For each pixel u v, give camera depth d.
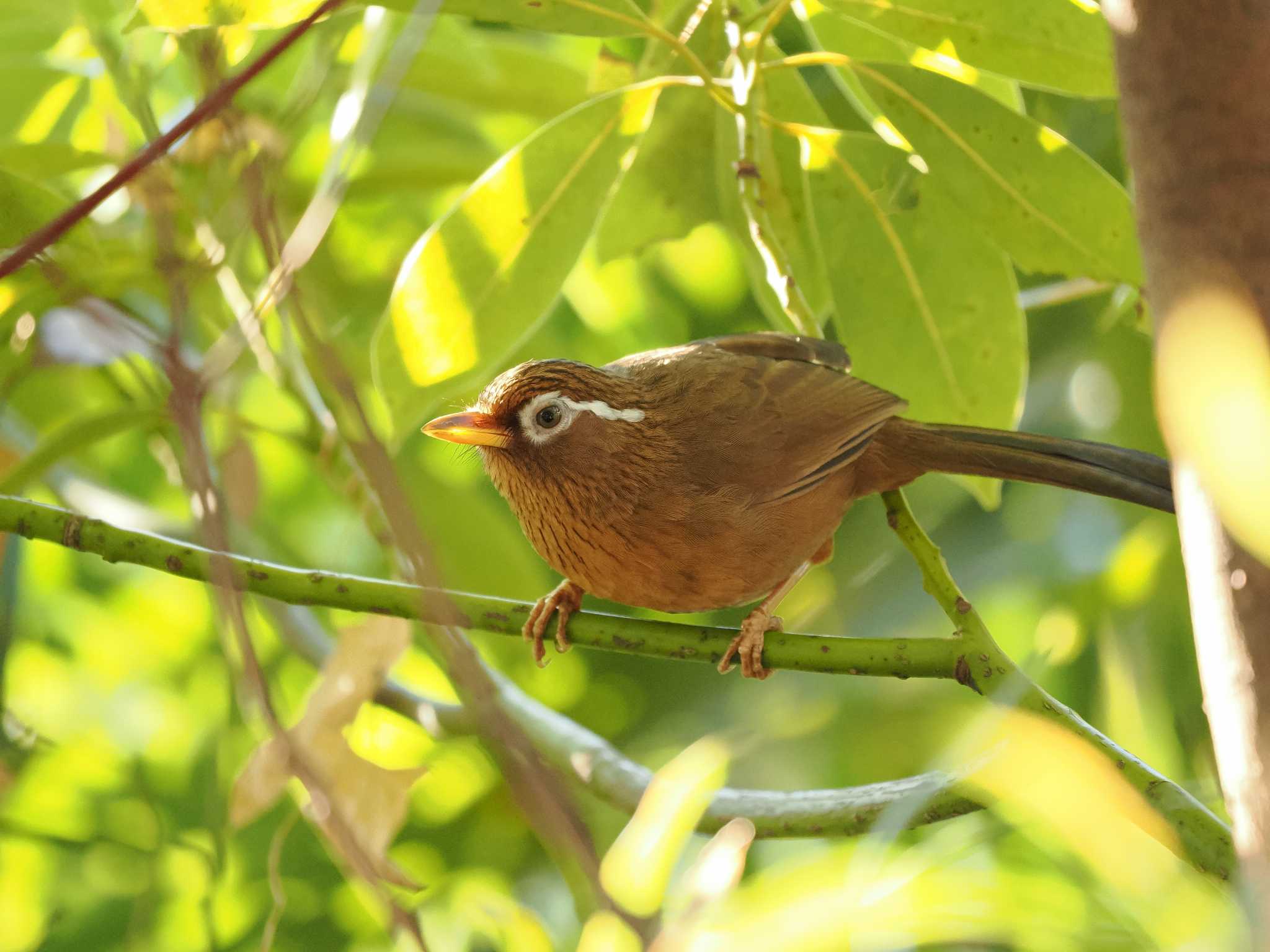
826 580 12.22
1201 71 3.86
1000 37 7.37
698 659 7.38
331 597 6.49
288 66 9.30
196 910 10.10
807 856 6.35
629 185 9.52
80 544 6.61
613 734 12.47
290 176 9.55
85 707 11.84
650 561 8.34
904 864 5.28
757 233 8.30
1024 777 5.04
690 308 13.38
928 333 8.66
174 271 5.84
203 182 6.93
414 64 9.67
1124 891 4.89
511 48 10.24
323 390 8.41
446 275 7.71
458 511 10.24
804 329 8.20
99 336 7.44
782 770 11.41
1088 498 11.17
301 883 10.24
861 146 8.53
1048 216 8.06
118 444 12.35
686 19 9.06
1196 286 3.81
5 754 9.61
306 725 7.10
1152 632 9.98
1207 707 3.98
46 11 9.68
